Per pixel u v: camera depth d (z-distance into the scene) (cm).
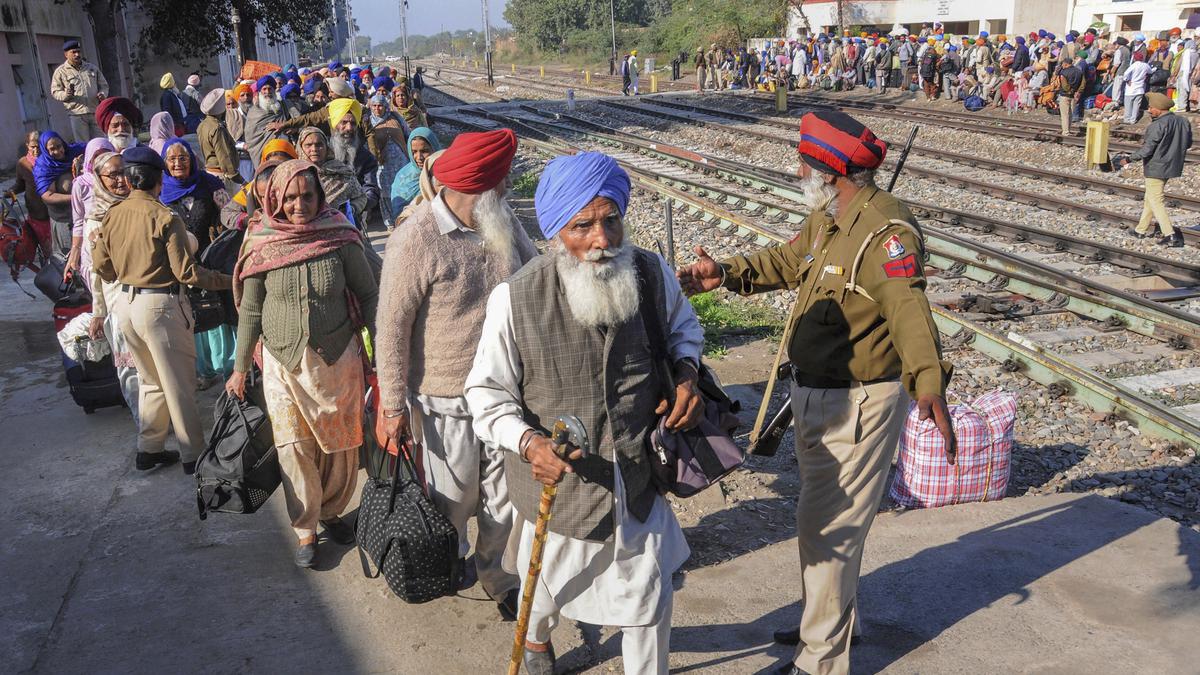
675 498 498
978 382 682
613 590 292
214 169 1085
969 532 453
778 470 534
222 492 416
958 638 368
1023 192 1392
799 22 4784
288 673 358
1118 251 1012
